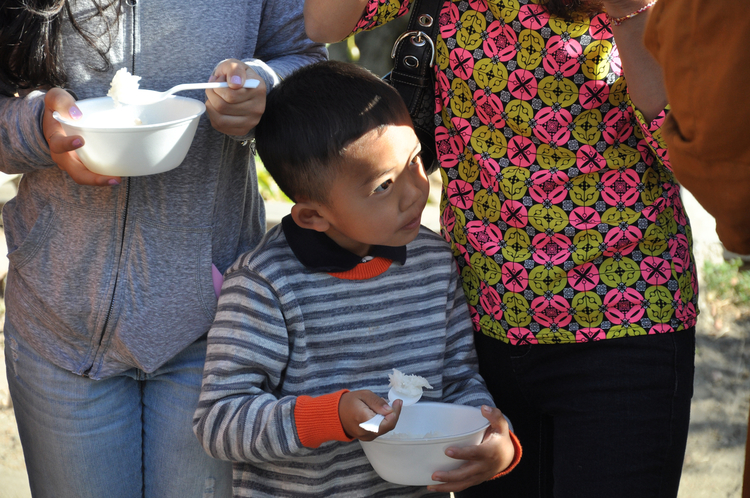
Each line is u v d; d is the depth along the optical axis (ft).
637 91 5.07
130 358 6.25
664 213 5.79
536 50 5.47
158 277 6.06
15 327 6.41
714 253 16.87
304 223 5.73
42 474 6.57
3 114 5.47
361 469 6.07
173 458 6.58
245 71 5.34
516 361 6.16
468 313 6.40
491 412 5.33
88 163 5.16
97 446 6.37
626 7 4.75
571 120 5.56
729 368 13.94
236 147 6.37
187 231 6.09
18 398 6.55
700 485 10.93
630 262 5.73
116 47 5.71
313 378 5.88
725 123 3.26
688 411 5.88
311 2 6.14
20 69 5.50
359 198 5.46
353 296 5.86
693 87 3.40
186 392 6.48
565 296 5.81
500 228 5.97
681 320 5.79
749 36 3.12
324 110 5.40
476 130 5.93
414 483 5.37
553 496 6.59
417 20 6.15
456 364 6.29
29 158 5.45
